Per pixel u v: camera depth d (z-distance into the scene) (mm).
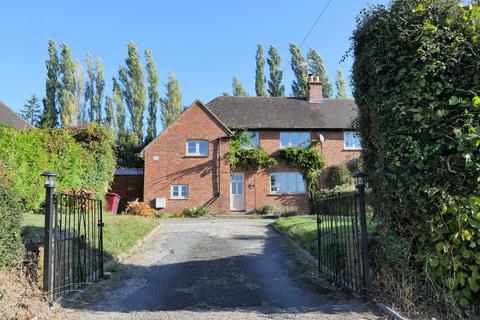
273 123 24953
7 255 5410
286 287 6855
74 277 6562
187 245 11086
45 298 5340
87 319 5027
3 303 4816
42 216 9719
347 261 6473
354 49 6445
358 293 5852
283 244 11086
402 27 5438
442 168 4980
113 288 6781
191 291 6645
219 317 5109
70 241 6859
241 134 24469
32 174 10914
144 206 20984
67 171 13195
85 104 46625
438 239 4941
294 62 43250
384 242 5523
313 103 27500
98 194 16375
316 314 5156
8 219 5445
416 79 5238
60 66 44531
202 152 24000
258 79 44469
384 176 5473
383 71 5613
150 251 10195
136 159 37062
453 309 4668
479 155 4828
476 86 5066
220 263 8812
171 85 45875
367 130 6395
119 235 10445
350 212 6301
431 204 5027
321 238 7824
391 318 4824
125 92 44875
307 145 24922
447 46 5199
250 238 12320
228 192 23656
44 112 43219
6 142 10109
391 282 5250
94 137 16672
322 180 24578
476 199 4727
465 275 4742
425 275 5039
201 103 24344
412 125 5219
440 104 5137
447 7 5336
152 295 6391
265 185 24375
